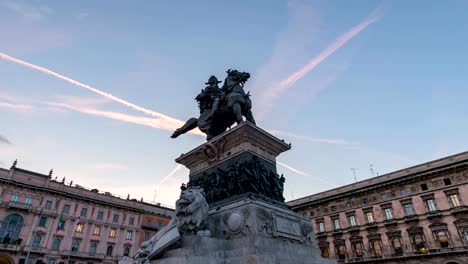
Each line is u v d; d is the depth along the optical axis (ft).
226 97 35.63
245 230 23.85
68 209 153.58
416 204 129.90
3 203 135.54
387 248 131.03
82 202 159.02
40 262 136.56
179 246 21.49
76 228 151.12
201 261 19.61
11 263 129.39
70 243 147.43
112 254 159.02
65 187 156.97
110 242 160.35
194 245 20.49
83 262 148.25
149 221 180.45
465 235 114.21
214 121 35.86
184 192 24.11
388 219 134.72
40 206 144.97
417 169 136.36
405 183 136.36
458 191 121.19
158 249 20.79
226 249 23.08
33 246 136.46
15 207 137.08
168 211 194.49
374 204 142.00
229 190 28.37
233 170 29.32
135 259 20.75
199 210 23.35
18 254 131.95
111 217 166.71
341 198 154.71
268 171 31.04
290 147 34.50
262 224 24.40
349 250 142.51
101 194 168.35
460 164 121.90
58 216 148.77
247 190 27.27
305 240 28.37
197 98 39.60
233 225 24.63
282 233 25.77
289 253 24.62
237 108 33.42
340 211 152.66
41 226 142.31
